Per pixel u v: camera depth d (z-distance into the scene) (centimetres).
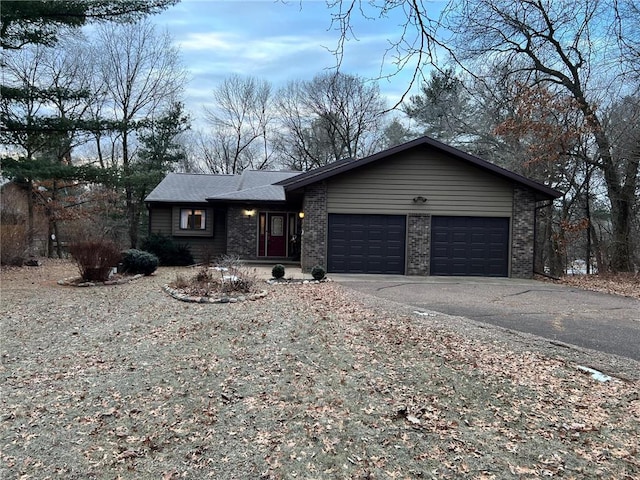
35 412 371
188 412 368
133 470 287
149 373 458
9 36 1257
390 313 722
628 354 494
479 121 1791
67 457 303
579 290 1055
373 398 387
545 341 544
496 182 1342
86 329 641
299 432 332
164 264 1623
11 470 287
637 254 1530
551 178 1708
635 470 275
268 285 1080
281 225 1753
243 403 383
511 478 270
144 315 729
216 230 1798
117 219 2441
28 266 1430
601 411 354
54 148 1844
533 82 1393
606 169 1475
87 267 1084
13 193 1850
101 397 400
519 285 1144
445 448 305
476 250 1345
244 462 294
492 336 571
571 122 1421
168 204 1744
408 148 1303
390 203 1345
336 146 2831
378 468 284
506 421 342
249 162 3416
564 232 1678
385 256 1348
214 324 655
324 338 571
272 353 514
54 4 1184
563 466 280
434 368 455
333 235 1345
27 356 520
